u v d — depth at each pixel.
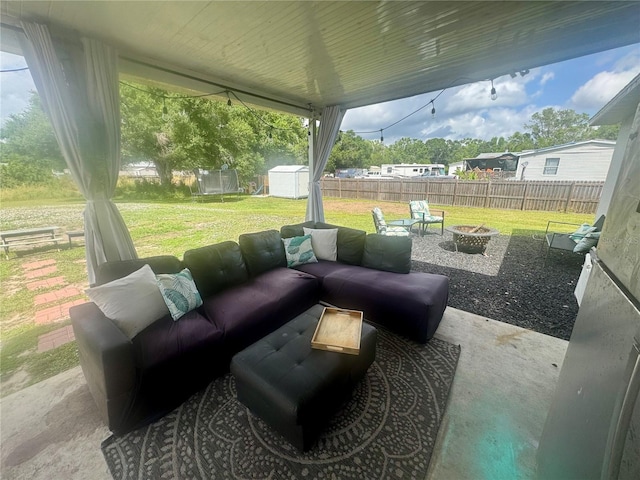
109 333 1.41
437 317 2.24
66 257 4.33
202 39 2.21
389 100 3.91
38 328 2.42
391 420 1.48
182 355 1.57
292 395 1.24
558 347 2.09
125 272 1.93
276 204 10.25
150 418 1.49
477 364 1.91
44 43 1.86
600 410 0.72
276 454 1.30
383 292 2.28
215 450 1.32
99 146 2.14
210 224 6.79
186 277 2.03
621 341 0.69
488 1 1.77
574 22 2.08
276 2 1.72
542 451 1.14
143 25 1.97
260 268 2.73
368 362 1.71
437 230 6.20
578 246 3.27
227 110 10.84
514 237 5.43
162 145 10.20
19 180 6.74
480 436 1.39
